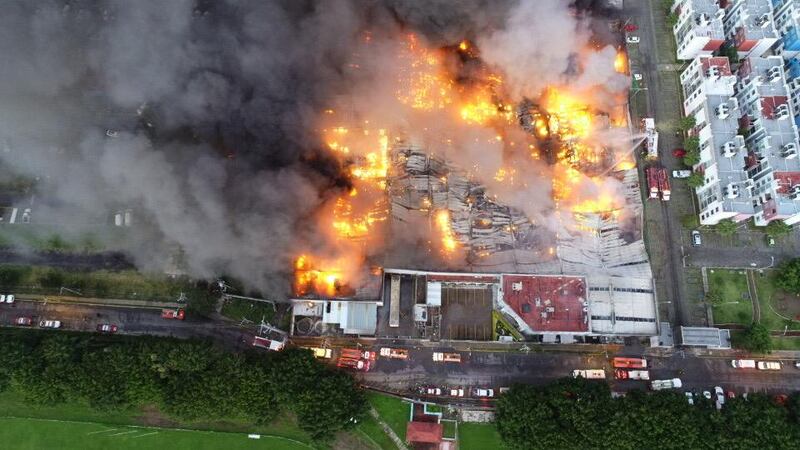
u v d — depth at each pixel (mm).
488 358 74188
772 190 74062
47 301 75250
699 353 74312
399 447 71562
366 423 72000
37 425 72188
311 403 67500
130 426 72000
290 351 70188
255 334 74812
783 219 75000
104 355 69062
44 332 73438
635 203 77812
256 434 72000
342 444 72000
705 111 77500
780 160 74688
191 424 72312
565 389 68188
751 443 64750
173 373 69312
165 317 74812
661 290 76438
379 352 74125
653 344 73500
